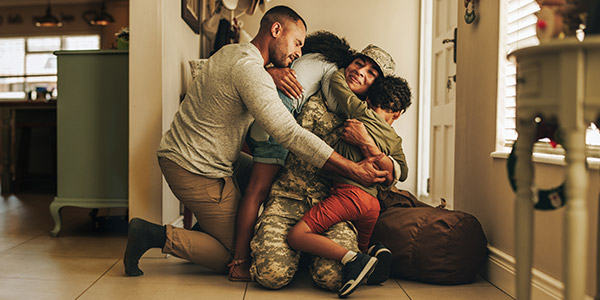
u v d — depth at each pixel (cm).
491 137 207
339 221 188
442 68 378
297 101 206
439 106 384
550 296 158
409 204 240
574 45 93
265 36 203
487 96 211
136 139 247
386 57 212
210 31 359
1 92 892
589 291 142
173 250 198
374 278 187
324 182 201
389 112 209
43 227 319
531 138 110
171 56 268
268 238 185
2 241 274
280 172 205
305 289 188
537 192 113
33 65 888
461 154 246
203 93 192
